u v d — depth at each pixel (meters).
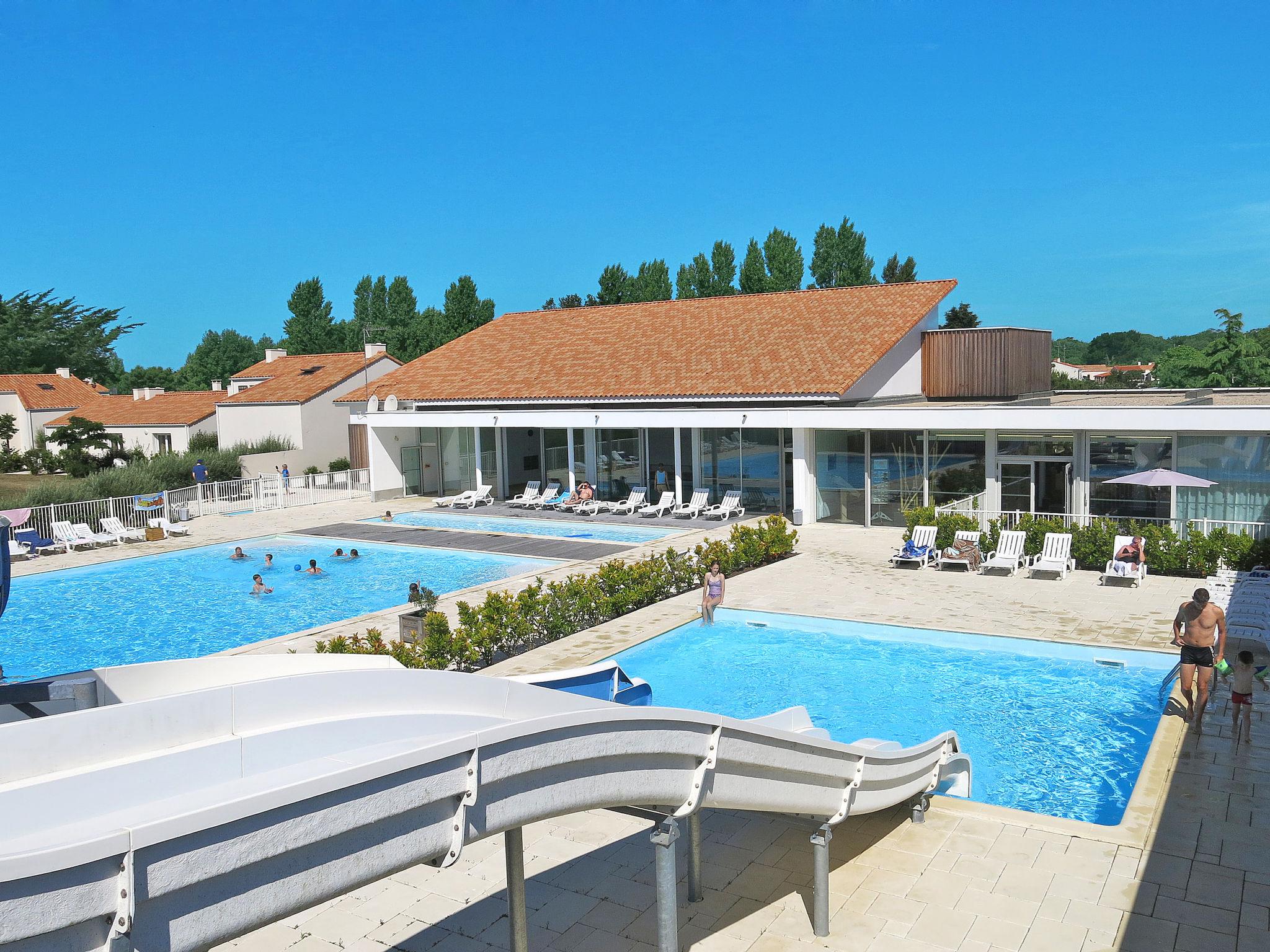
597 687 11.35
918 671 16.70
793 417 29.38
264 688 5.93
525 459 38.19
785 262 72.38
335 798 4.96
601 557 26.64
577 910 8.91
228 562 28.34
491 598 17.61
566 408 35.06
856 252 72.06
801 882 9.31
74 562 28.08
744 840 10.27
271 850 4.67
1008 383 32.72
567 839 10.38
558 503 35.88
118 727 5.27
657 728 7.04
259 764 5.55
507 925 8.70
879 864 9.56
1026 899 8.76
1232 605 16.31
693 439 33.75
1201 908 8.45
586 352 38.72
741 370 32.47
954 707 15.00
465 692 6.98
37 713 5.98
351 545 30.28
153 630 21.22
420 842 5.53
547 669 16.47
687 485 34.12
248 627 21.33
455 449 39.41
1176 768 11.52
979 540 24.53
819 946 8.15
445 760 5.57
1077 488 25.78
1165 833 9.88
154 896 4.21
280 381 51.88
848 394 29.16
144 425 53.06
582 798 6.58
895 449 29.27
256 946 8.44
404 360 84.00
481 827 5.86
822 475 30.72
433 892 9.30
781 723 9.30
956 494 28.23
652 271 80.19
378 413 38.19
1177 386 63.16
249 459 44.91
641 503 34.25
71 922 3.92
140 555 28.86
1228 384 61.62
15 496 33.91
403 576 26.02
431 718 6.59
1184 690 12.91
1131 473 24.97
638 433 34.81
